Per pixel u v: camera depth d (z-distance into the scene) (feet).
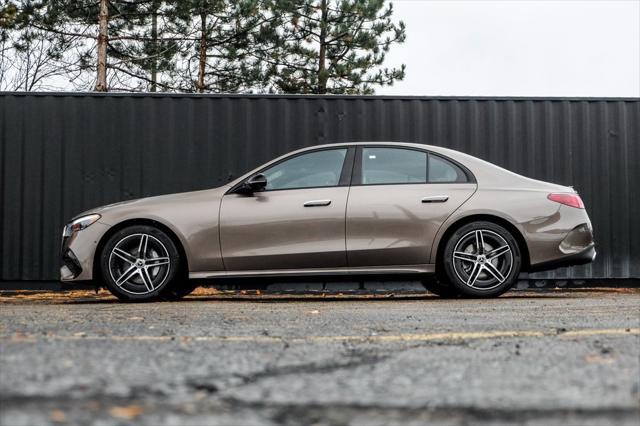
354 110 32.32
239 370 9.44
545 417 7.22
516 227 23.41
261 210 23.54
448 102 32.50
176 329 14.26
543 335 13.17
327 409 7.47
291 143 32.27
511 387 8.52
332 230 23.47
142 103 32.19
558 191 23.88
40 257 31.91
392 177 23.93
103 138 32.14
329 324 15.31
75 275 23.57
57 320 16.19
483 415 7.27
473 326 14.84
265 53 80.94
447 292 26.25
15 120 32.01
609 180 32.96
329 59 83.46
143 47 76.28
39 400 7.57
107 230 23.48
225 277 23.52
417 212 23.44
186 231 23.41
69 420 6.82
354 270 23.48
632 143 33.09
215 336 13.11
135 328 14.43
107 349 11.09
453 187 23.70
